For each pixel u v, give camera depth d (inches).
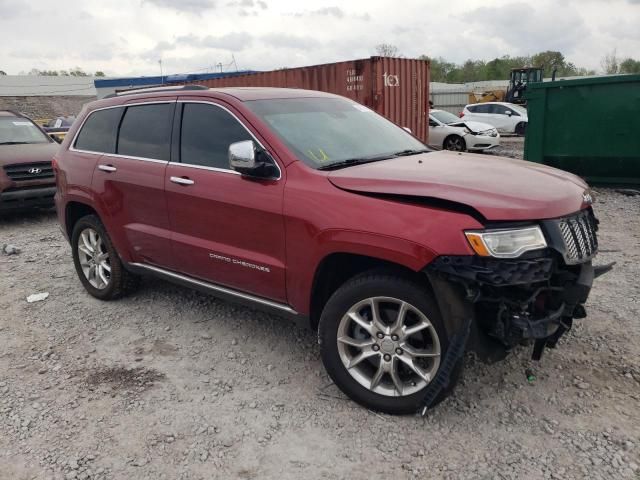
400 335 124.6
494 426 124.3
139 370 155.9
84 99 1947.6
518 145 789.9
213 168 156.9
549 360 150.3
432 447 118.5
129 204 181.6
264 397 140.3
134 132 183.9
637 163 371.2
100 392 144.9
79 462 117.8
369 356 129.5
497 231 112.2
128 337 177.0
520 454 114.8
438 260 113.7
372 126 175.9
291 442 122.4
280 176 140.9
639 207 333.7
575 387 137.7
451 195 117.6
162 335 177.5
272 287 146.3
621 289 197.5
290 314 145.3
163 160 171.3
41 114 1871.3
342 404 135.8
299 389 143.4
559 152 396.5
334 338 132.2
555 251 116.5
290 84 588.7
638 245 253.4
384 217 121.3
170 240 169.6
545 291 121.7
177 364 158.7
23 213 398.3
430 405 123.3
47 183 359.6
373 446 120.0
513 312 116.4
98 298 209.6
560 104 389.1
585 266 129.4
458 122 724.7
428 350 124.8
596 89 374.0
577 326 169.3
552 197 121.3
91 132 203.2
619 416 125.6
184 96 170.2
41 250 286.0
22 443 124.7
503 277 110.8
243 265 150.3
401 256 117.9
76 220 216.1
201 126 163.2
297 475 112.3
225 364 157.6
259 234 144.9
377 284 124.2
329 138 155.6
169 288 217.6
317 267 133.5
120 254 191.6
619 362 148.1
